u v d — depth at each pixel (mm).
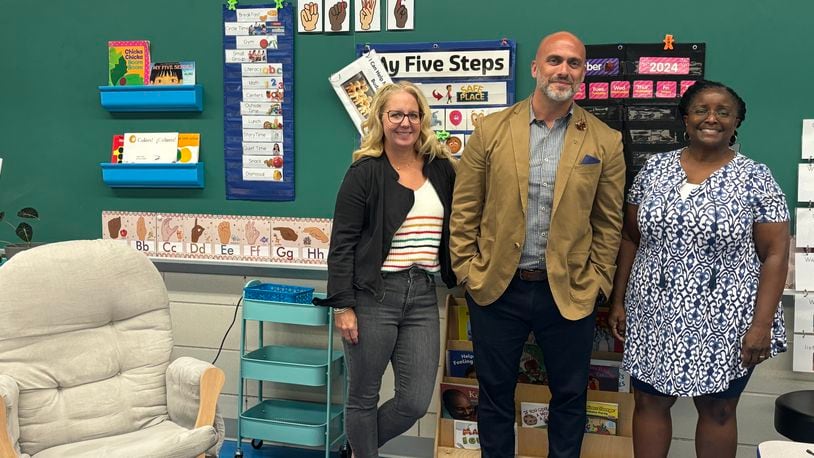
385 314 2277
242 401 2812
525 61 2635
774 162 2518
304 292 2717
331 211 2846
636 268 2217
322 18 2764
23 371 2082
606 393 2520
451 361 2680
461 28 2672
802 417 2146
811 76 2461
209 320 3014
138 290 2312
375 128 2283
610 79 2566
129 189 3012
